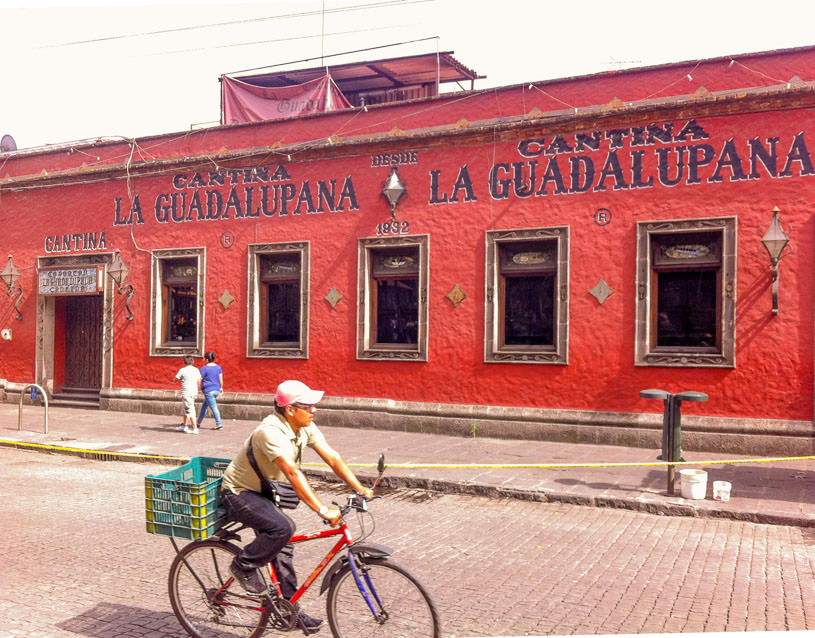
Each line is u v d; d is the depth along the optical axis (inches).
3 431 556.4
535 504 357.4
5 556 265.3
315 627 181.6
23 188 741.9
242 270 635.5
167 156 671.1
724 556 269.4
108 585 234.2
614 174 504.7
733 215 471.8
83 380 740.7
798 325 455.8
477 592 228.7
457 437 538.6
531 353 524.7
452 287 552.4
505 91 539.5
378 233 580.4
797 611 211.2
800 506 330.3
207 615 189.9
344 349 591.2
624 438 494.3
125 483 399.9
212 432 557.9
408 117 572.7
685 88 487.8
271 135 626.8
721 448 468.8
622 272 501.0
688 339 493.0
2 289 753.6
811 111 456.8
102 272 697.6
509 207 536.1
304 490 171.6
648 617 206.5
